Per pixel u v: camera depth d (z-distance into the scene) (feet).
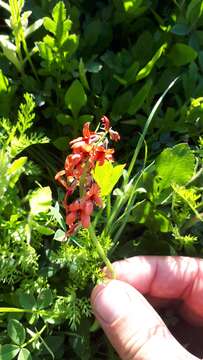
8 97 0.42
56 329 0.41
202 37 0.46
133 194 0.39
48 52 0.42
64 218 0.42
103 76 0.45
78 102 0.42
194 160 0.40
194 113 0.43
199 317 0.42
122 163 0.45
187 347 0.43
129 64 0.45
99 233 0.41
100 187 0.35
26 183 0.43
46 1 0.45
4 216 0.38
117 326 0.35
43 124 0.45
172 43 0.46
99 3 0.47
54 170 0.43
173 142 0.45
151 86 0.44
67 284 0.40
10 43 0.42
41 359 0.39
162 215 0.40
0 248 0.36
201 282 0.40
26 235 0.36
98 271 0.37
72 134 0.44
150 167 0.40
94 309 0.36
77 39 0.42
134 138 0.45
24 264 0.36
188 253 0.42
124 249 0.42
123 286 0.37
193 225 0.43
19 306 0.38
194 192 0.41
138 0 0.44
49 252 0.40
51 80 0.43
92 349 0.41
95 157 0.33
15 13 0.41
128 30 0.47
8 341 0.39
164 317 0.43
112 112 0.44
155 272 0.40
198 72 0.47
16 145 0.37
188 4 0.46
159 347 0.34
